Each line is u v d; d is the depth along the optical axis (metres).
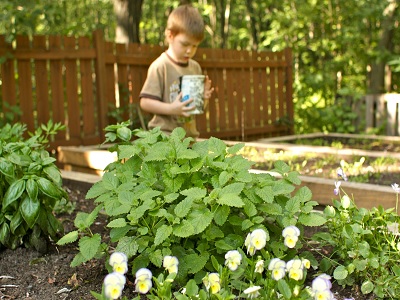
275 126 4.07
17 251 1.42
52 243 1.48
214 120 3.71
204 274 1.15
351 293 1.16
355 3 5.07
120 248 1.13
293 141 3.37
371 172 2.18
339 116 4.22
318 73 4.87
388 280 1.12
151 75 2.20
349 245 1.20
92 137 3.12
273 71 4.07
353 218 1.24
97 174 2.53
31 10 3.23
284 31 5.00
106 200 1.20
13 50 2.82
